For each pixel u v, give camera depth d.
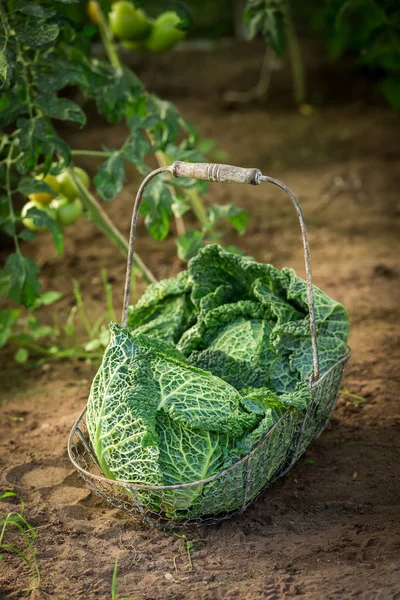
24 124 2.19
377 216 3.31
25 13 2.16
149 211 2.27
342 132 4.26
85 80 2.25
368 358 2.42
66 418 2.26
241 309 2.09
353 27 3.12
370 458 2.15
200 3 5.79
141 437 1.90
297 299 2.06
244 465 1.94
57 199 2.39
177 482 1.92
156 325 2.13
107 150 2.30
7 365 2.48
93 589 1.90
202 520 1.98
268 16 2.52
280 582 1.89
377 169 3.79
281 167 3.86
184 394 1.93
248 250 3.01
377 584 1.88
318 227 3.21
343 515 2.02
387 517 2.01
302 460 2.14
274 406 1.97
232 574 1.91
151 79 4.88
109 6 2.43
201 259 2.13
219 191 3.56
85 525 2.00
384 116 4.47
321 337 2.06
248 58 5.20
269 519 2.01
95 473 2.11
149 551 1.95
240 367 2.04
